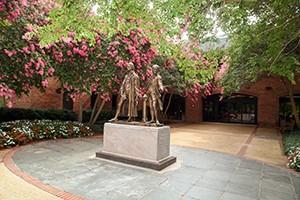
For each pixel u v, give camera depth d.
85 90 11.02
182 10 3.96
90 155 7.35
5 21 7.70
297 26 4.55
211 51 6.07
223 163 7.29
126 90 7.22
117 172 5.81
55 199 4.07
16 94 9.24
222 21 5.20
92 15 4.28
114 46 10.55
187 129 16.97
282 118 20.38
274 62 5.27
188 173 6.06
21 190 4.35
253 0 4.36
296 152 7.57
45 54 9.27
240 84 11.51
